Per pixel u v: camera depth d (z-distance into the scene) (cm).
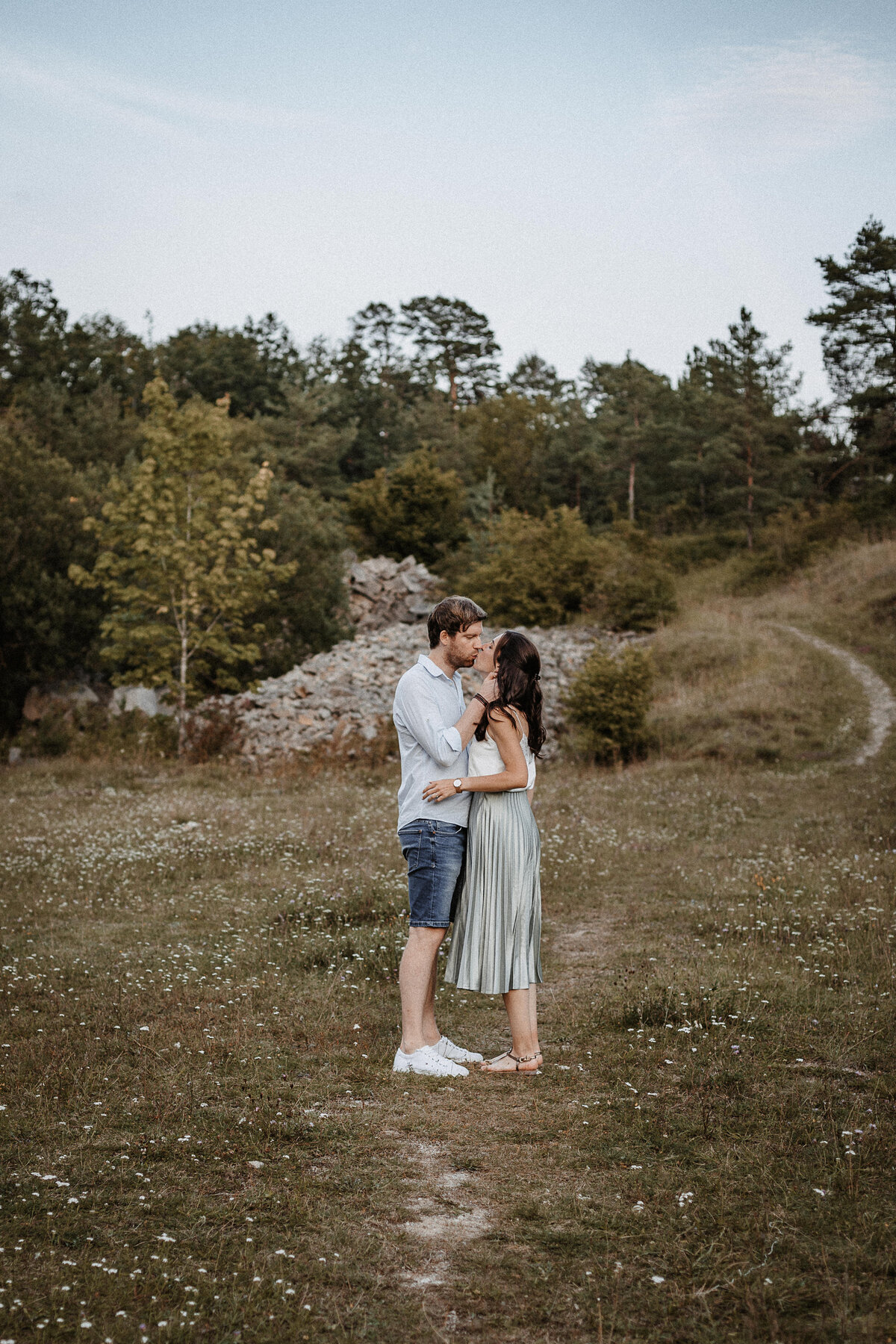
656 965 588
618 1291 244
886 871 844
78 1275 247
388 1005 527
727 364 4828
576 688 1848
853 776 1552
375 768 1750
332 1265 256
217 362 6500
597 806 1306
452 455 5897
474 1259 261
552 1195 300
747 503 4538
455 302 8012
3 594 2278
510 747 426
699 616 2914
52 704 2305
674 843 1063
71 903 786
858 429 4191
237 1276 248
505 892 424
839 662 2350
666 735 1884
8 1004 508
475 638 439
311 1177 312
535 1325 231
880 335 3934
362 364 7625
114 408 4425
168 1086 390
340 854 989
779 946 618
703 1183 306
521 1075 416
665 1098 383
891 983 532
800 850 970
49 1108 365
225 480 2148
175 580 2091
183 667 2105
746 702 2042
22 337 5516
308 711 1969
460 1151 334
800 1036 448
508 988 421
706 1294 241
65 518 2425
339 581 2966
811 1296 239
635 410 5481
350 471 6381
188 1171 314
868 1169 311
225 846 1038
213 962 612
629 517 5094
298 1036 465
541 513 5566
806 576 3594
